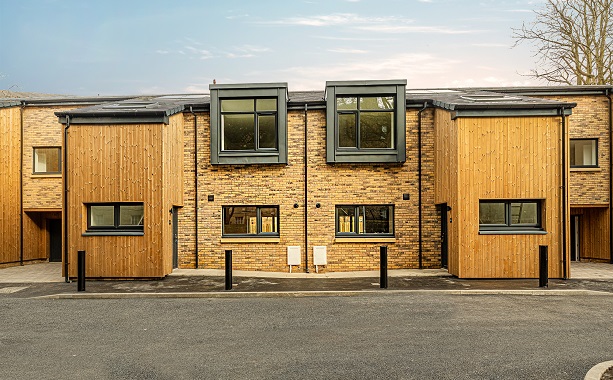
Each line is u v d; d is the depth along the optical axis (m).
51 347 8.04
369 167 16.91
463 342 8.07
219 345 8.02
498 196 14.62
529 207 14.94
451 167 15.20
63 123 15.24
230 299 12.09
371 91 16.67
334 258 16.84
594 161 19.05
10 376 6.70
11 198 19.56
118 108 16.06
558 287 13.07
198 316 10.16
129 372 6.80
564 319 9.66
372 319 9.70
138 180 15.11
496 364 6.98
